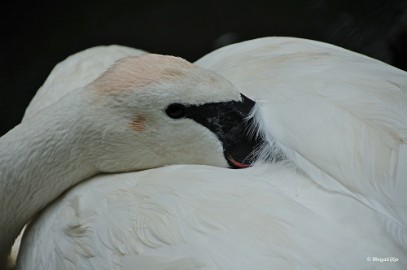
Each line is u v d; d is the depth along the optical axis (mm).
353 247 5270
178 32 12008
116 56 9023
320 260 5230
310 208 5582
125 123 6512
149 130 6516
